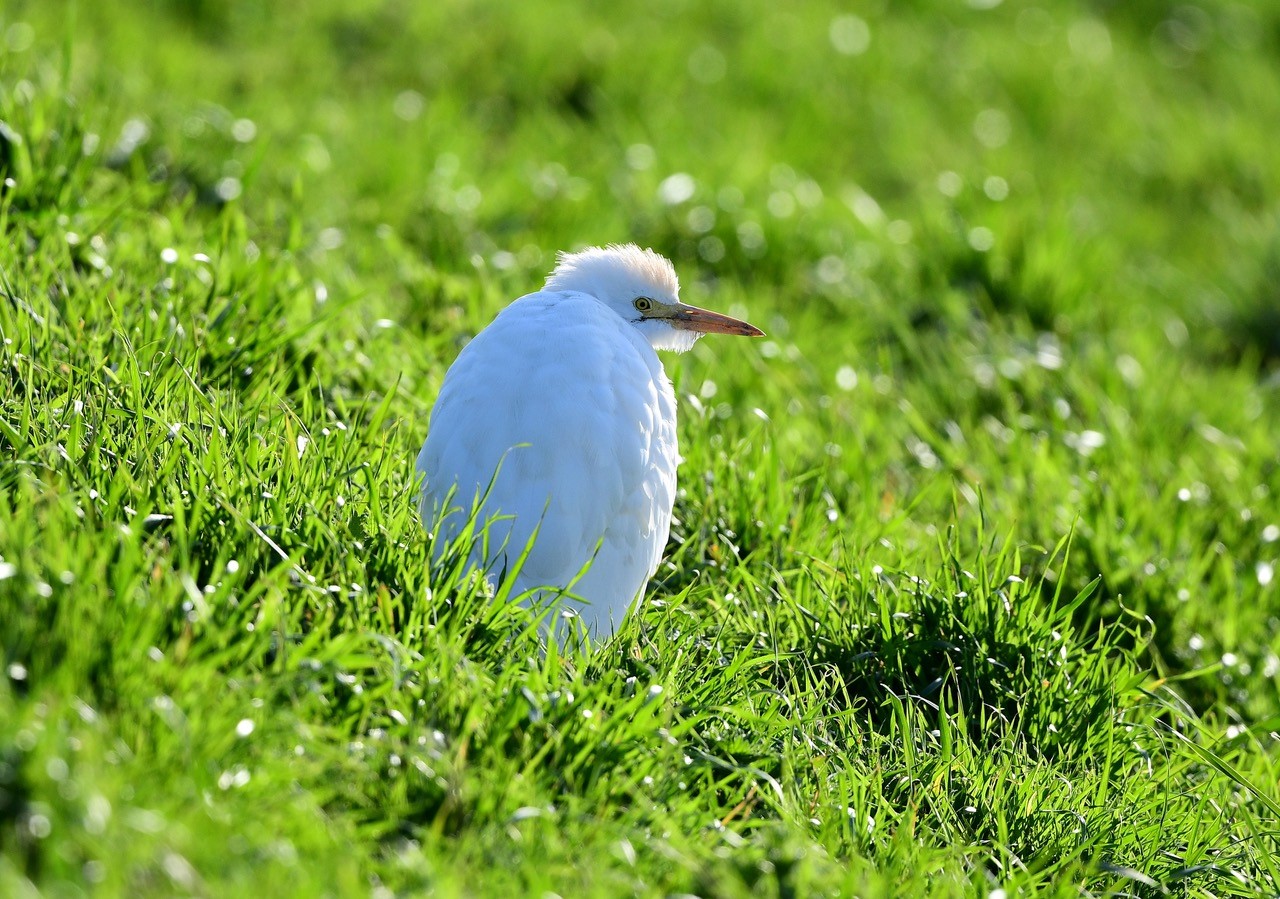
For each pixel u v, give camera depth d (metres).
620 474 7.82
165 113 14.78
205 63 17.67
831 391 13.12
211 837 5.23
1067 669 8.65
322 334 10.08
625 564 7.96
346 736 6.15
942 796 7.37
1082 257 17.25
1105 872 7.16
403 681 6.50
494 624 7.03
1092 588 8.67
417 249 14.13
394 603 6.80
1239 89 26.92
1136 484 11.53
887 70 23.67
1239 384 15.34
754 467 10.14
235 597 6.39
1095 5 30.38
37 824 4.96
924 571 9.07
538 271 13.85
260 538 6.79
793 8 25.39
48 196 10.52
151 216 11.33
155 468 7.28
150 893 4.93
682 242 16.12
